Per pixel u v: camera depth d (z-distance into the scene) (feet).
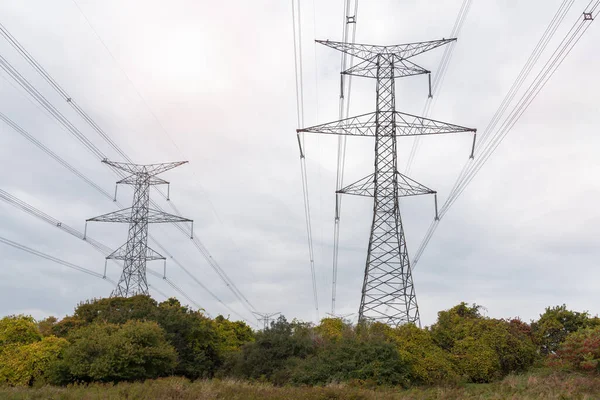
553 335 202.90
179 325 182.91
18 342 143.64
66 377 137.08
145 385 117.70
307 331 182.19
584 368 142.72
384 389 126.93
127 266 219.41
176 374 177.37
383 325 162.71
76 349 136.15
